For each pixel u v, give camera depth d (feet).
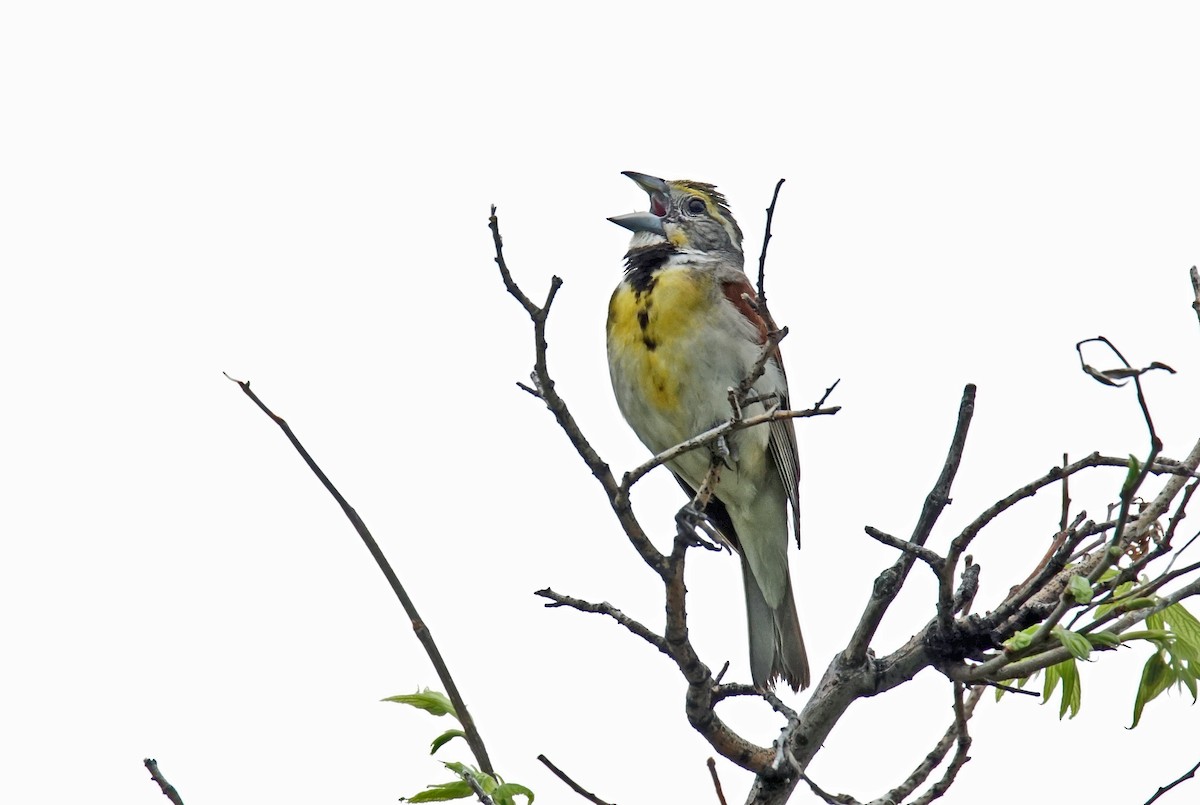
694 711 29.78
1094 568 26.20
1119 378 23.40
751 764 30.01
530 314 26.68
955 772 26.89
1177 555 25.84
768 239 27.45
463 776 24.30
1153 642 26.94
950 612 27.22
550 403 27.61
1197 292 23.63
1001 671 26.21
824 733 29.66
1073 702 28.02
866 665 29.09
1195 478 25.18
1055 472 25.31
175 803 24.31
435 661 25.03
